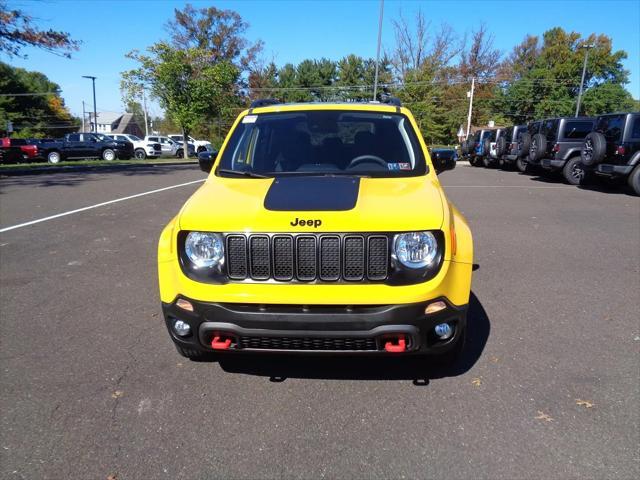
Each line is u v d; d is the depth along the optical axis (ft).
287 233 9.75
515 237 26.03
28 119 245.86
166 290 10.52
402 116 14.74
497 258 21.91
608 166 43.24
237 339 9.91
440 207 10.44
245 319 9.70
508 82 228.43
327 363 12.26
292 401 10.63
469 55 194.39
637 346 13.16
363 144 13.62
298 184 11.66
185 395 10.86
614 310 15.76
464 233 10.77
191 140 148.66
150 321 14.85
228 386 11.24
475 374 11.71
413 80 159.33
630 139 41.34
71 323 14.66
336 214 9.86
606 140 43.73
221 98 124.57
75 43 61.62
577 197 41.52
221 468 8.60
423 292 9.57
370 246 9.71
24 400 10.64
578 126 51.21
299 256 9.78
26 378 11.54
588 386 11.13
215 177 12.98
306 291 9.65
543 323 14.71
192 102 115.96
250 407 10.41
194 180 52.34
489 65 196.44
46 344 13.29
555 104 228.84
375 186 11.59
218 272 10.00
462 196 42.16
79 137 104.53
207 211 10.38
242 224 9.87
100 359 12.48
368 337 9.58
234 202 10.68
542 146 54.60
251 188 11.61
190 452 9.01
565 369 11.91
